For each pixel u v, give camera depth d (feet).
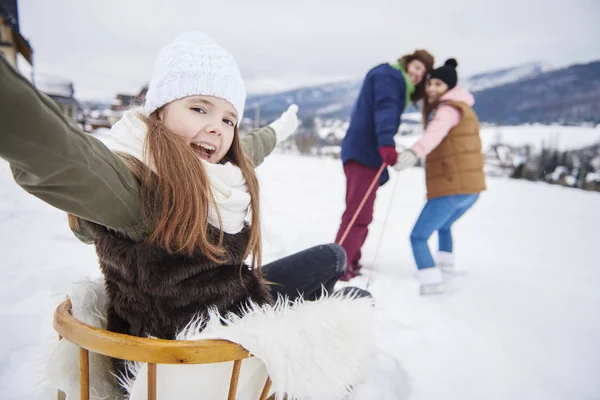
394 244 12.05
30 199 12.95
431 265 8.18
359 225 8.64
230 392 2.33
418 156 7.72
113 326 2.78
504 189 28.76
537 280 9.52
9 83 1.45
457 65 8.60
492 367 5.56
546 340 6.51
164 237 2.44
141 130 2.58
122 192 2.21
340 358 2.71
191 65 2.90
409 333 6.38
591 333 6.85
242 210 2.89
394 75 8.16
